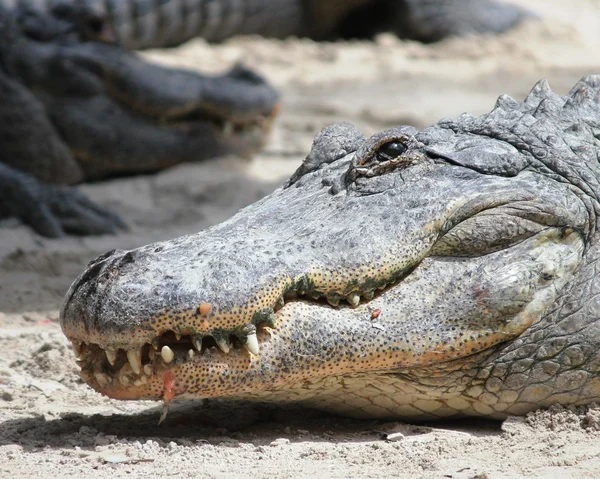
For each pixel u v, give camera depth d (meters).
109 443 15.39
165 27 56.84
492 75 56.47
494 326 15.99
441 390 16.25
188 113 39.94
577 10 75.06
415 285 16.03
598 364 15.95
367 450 14.98
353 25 65.69
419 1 63.56
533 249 16.33
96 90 37.56
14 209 32.34
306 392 16.05
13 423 16.66
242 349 15.05
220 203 36.03
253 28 61.72
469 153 16.78
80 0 51.88
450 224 16.22
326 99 50.25
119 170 39.16
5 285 26.02
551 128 17.20
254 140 41.91
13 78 36.38
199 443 15.47
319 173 17.78
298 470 13.95
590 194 16.77
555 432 15.59
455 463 14.26
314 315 15.48
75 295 15.17
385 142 16.81
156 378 14.89
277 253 15.41
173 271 14.91
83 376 15.56
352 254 15.65
